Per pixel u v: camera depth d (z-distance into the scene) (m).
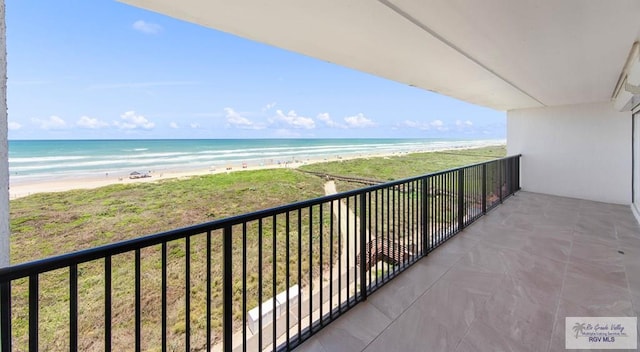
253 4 1.93
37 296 0.96
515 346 1.75
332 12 2.07
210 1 1.88
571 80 4.09
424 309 2.14
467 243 3.50
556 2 1.95
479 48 2.83
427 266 2.87
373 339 1.83
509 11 2.08
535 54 3.00
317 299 3.54
